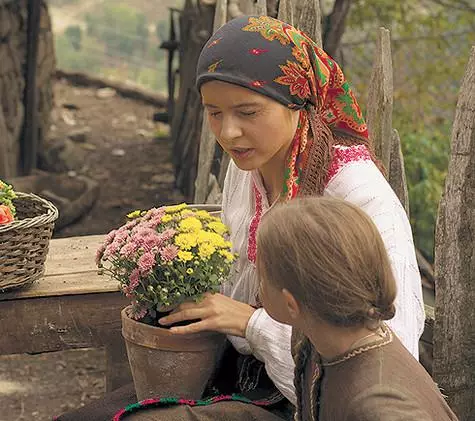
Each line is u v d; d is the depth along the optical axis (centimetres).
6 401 376
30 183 678
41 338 252
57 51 2153
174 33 812
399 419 145
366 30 766
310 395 170
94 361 420
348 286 149
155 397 214
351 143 213
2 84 704
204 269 205
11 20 716
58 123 924
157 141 877
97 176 767
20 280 233
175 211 217
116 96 1052
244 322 206
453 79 727
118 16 2927
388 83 258
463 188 244
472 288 248
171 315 207
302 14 284
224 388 224
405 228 204
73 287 250
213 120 203
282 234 151
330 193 205
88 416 223
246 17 202
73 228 647
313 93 204
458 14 749
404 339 191
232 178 232
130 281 206
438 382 255
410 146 642
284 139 202
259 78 195
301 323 158
